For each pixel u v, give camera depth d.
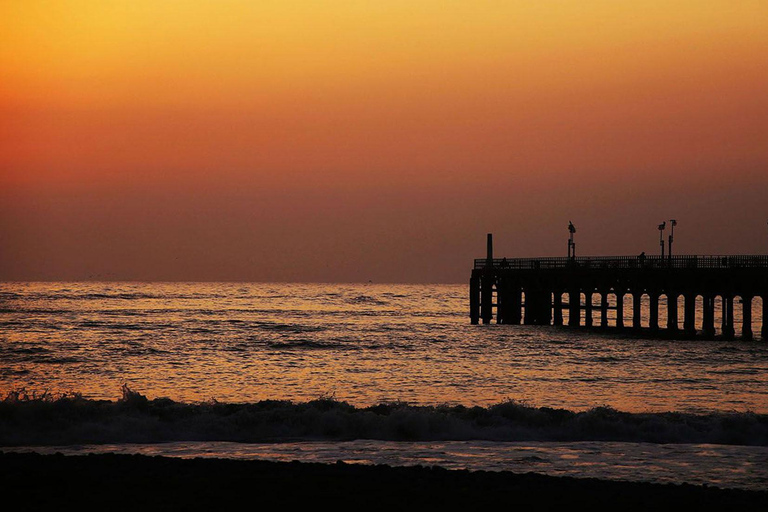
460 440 51.94
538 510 35.97
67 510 35.03
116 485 37.97
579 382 83.75
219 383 83.12
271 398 72.56
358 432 53.19
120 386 80.62
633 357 107.06
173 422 53.81
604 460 46.75
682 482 41.94
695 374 89.94
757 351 112.00
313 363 103.69
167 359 107.62
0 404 53.62
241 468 40.97
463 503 36.56
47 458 42.03
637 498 37.50
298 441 51.22
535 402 70.44
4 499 36.03
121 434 51.78
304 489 37.91
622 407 67.75
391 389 78.75
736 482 42.22
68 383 83.06
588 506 36.47
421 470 41.19
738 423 54.34
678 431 53.28
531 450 49.12
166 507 35.53
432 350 120.81
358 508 35.88
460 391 77.25
